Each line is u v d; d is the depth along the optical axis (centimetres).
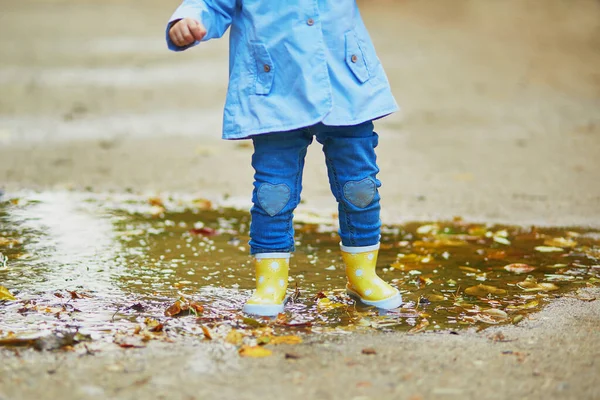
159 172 920
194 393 371
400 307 501
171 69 1789
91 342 434
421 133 1166
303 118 470
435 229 694
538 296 519
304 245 644
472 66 1828
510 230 693
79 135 1133
